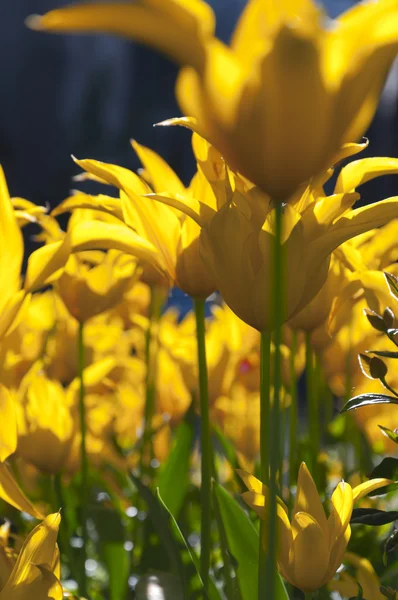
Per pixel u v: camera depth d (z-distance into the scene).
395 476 1.06
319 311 1.25
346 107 0.88
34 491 1.51
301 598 1.32
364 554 1.31
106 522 1.37
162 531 1.12
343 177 1.05
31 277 1.04
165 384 1.67
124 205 1.15
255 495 1.02
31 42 11.95
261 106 0.88
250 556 1.12
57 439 1.31
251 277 0.98
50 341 1.66
